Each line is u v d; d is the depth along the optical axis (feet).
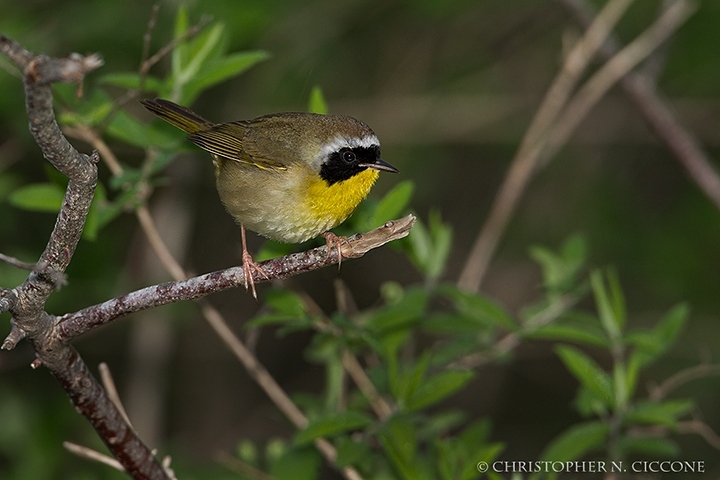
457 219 54.85
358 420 24.97
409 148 51.85
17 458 39.58
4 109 37.22
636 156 52.80
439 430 30.42
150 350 43.45
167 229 43.47
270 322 27.61
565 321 31.78
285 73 47.24
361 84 52.26
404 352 36.76
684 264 48.34
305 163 27.78
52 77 14.82
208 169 48.49
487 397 53.01
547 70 52.80
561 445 26.12
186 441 51.47
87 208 17.66
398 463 24.57
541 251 32.32
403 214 33.73
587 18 39.55
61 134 16.21
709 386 47.16
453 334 33.88
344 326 26.37
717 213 48.62
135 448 22.07
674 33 45.44
